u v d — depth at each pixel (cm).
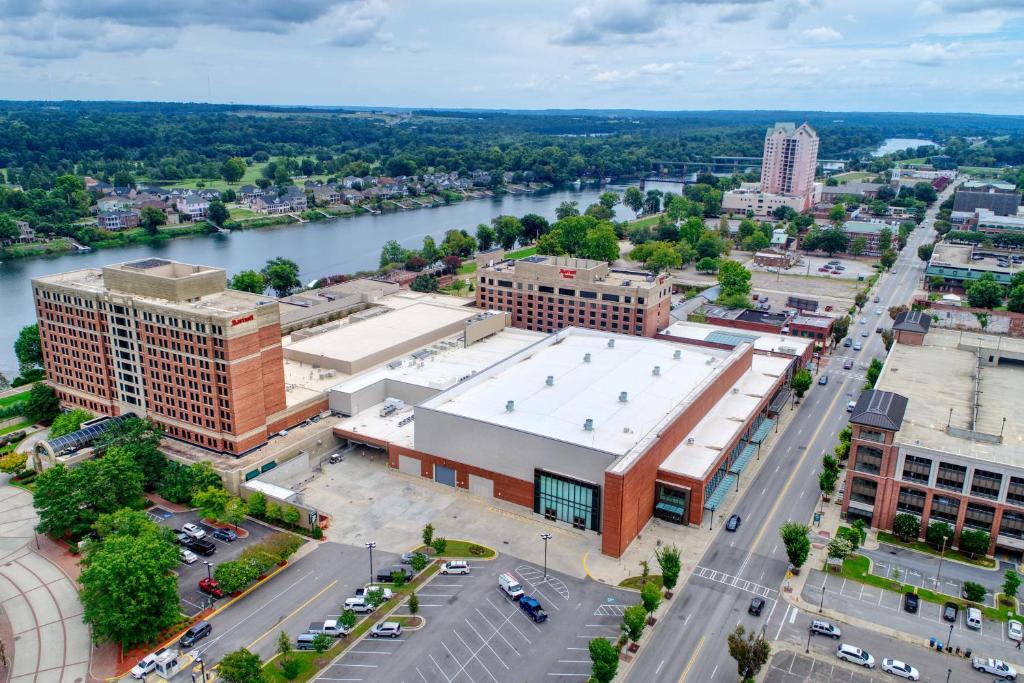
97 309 18000
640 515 14788
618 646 11325
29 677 11012
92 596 11444
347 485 16712
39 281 19138
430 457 16762
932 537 14450
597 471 14525
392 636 11869
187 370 16738
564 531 14938
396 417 19038
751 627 12225
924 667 11400
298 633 11938
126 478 15038
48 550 14288
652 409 16850
